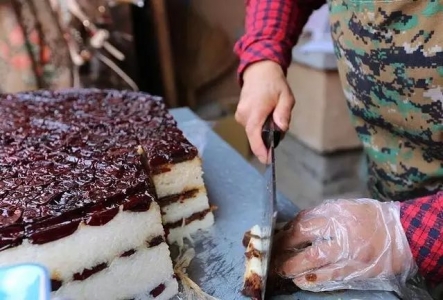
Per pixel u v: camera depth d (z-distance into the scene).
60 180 0.83
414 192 1.01
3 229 0.73
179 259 0.90
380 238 0.77
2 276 0.59
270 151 0.87
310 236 0.79
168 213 0.94
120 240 0.79
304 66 1.99
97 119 1.06
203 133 1.28
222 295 0.83
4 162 0.90
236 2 2.08
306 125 2.09
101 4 1.67
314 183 2.04
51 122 1.06
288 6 1.06
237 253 0.91
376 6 0.84
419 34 0.83
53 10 1.61
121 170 0.85
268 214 0.82
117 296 0.81
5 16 1.55
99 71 1.73
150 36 1.97
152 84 2.08
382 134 1.01
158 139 0.96
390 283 0.78
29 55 1.60
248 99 0.99
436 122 0.88
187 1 2.05
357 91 0.96
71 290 0.78
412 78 0.86
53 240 0.74
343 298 0.79
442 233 0.75
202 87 2.20
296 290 0.80
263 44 1.03
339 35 0.95
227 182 1.10
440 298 0.86
